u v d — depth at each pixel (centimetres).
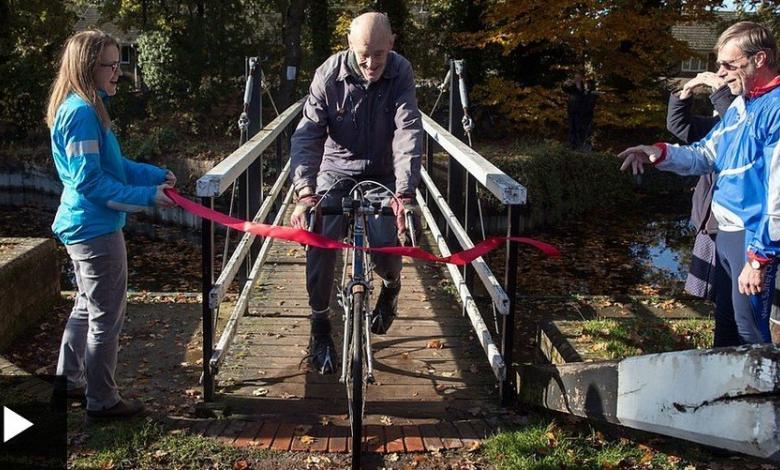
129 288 1266
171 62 2155
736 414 237
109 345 365
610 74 2209
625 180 1967
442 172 1611
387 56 403
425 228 852
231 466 341
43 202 2019
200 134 2161
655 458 348
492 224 1583
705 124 436
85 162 335
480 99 2259
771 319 372
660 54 2145
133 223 1841
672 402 270
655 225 1762
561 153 1791
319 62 2377
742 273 315
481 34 2131
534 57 2275
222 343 421
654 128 2295
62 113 337
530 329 620
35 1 2233
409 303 604
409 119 396
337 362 462
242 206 545
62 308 608
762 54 321
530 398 404
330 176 418
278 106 2227
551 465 340
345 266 412
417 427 384
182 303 613
